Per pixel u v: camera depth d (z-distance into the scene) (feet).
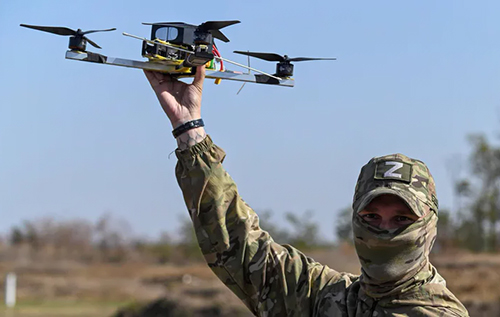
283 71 17.01
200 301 94.73
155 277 154.51
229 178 16.61
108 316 104.12
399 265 14.23
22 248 221.46
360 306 14.65
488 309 78.38
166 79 16.79
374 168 14.66
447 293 14.34
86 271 178.50
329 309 15.03
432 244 14.69
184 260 209.15
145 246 225.56
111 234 237.45
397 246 14.20
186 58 16.19
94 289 139.23
